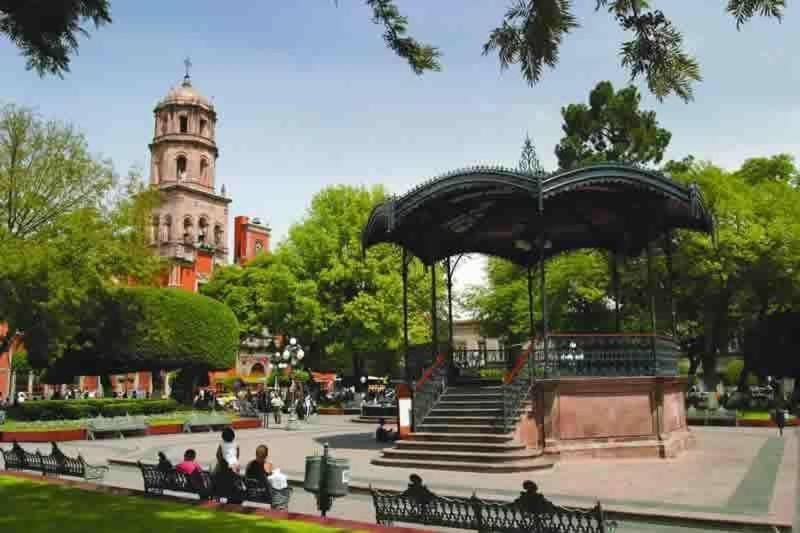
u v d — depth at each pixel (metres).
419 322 45.88
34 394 63.00
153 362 39.66
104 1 6.32
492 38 5.57
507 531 7.66
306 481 9.83
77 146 33.44
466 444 16.22
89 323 34.69
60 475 14.02
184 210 69.19
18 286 28.77
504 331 49.53
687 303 38.31
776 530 9.42
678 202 19.47
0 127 32.06
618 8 5.44
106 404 35.31
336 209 45.94
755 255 33.22
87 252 31.38
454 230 23.64
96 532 7.67
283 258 45.66
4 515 8.73
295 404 41.97
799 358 38.66
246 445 22.95
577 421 17.44
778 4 4.63
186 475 10.66
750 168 44.72
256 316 56.06
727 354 62.81
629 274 37.69
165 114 70.94
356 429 30.72
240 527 7.96
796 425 29.94
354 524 8.29
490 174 17.78
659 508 10.79
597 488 12.87
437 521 8.23
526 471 15.14
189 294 42.31
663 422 18.38
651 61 5.39
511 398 16.86
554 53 5.46
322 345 45.44
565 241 25.38
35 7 6.11
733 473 14.86
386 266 43.94
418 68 5.95
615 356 18.27
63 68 6.58
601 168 17.64
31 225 32.81
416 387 18.39
